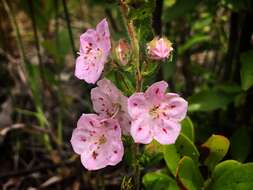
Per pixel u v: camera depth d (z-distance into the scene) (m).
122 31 0.12
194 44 0.15
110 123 0.09
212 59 0.17
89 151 0.09
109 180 0.14
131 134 0.08
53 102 0.17
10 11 0.15
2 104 0.18
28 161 0.16
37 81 0.16
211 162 0.10
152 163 0.10
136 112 0.08
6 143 0.16
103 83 0.09
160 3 0.12
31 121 0.17
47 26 0.16
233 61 0.13
